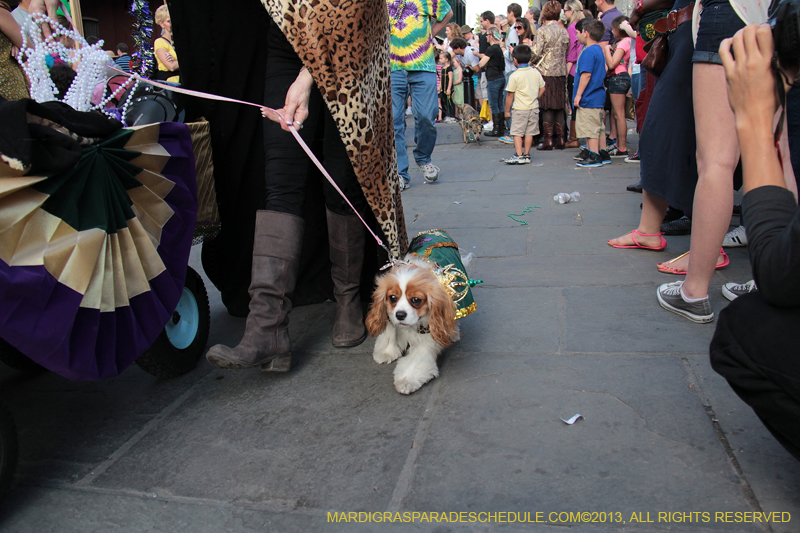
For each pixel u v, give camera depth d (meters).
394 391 2.39
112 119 1.98
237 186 2.93
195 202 2.37
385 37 2.44
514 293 3.31
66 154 1.71
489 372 2.46
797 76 1.39
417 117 6.55
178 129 2.26
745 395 1.52
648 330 2.73
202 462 1.98
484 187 6.38
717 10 2.59
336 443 2.05
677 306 2.85
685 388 2.22
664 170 3.50
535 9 12.02
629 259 3.75
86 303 1.81
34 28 2.06
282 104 2.47
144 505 1.79
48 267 1.69
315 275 3.25
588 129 7.21
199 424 2.22
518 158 7.80
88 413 2.33
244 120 2.81
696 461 1.81
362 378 2.52
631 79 7.78
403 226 2.97
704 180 2.66
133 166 2.04
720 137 2.61
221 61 2.68
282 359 2.49
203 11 2.57
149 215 2.16
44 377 2.66
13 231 1.63
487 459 1.90
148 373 2.60
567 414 2.12
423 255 2.71
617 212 4.97
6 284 1.57
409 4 5.91
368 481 1.84
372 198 2.55
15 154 1.58
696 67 2.70
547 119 9.06
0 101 1.67
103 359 1.91
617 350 2.56
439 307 2.38
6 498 1.83
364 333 2.89
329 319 3.18
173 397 2.44
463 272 2.74
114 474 1.94
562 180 6.53
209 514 1.74
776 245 1.33
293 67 2.49
